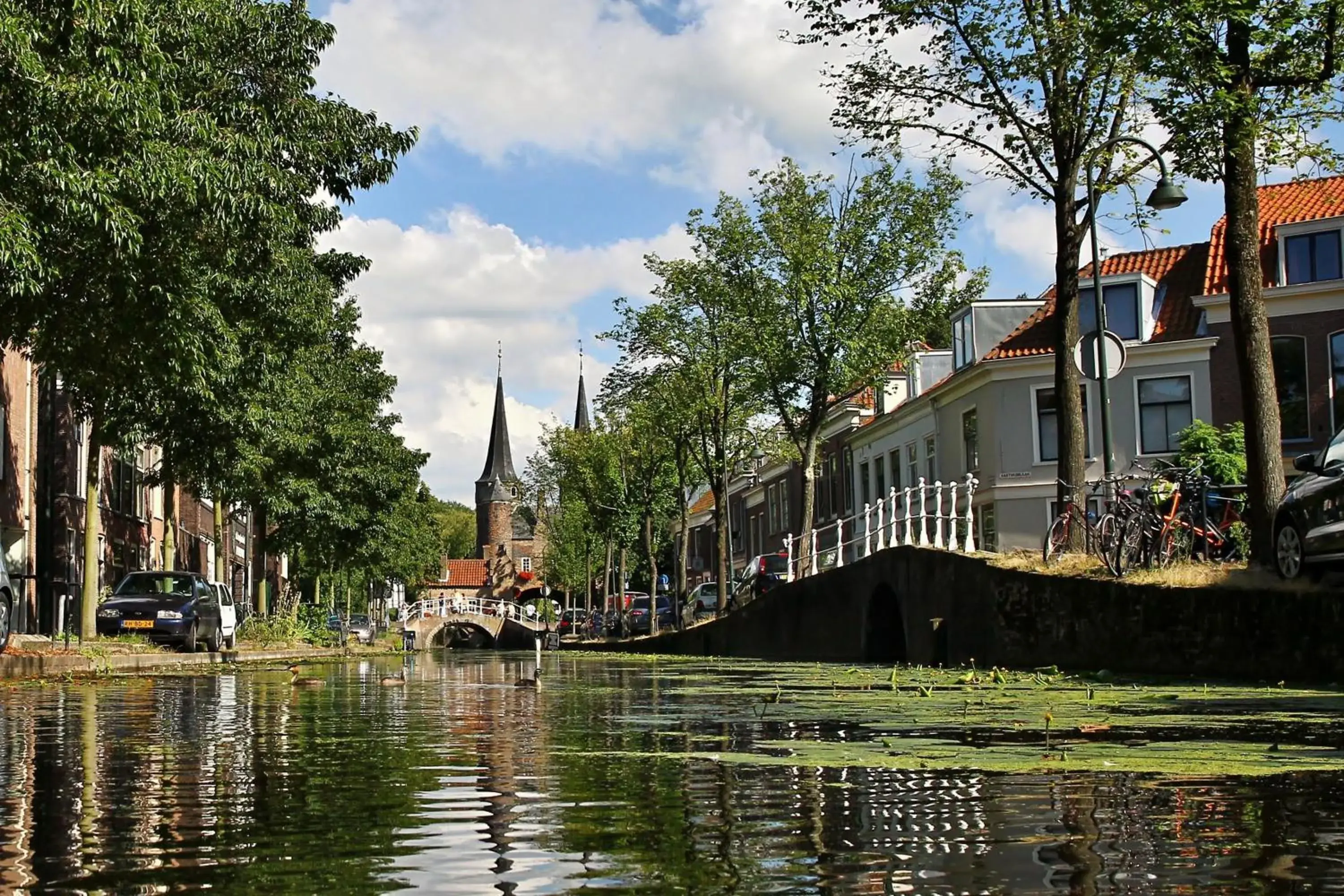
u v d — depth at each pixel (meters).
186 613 25.64
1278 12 15.16
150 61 14.04
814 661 28.31
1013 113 19.55
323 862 3.05
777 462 42.31
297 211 20.62
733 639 35.62
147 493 43.53
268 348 22.38
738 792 4.28
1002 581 19.39
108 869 2.99
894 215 33.88
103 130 13.56
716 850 3.17
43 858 3.14
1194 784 4.45
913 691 11.83
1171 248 36.56
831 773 4.82
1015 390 36.31
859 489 49.94
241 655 29.28
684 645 40.81
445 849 3.21
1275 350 32.28
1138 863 2.96
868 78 19.97
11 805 4.13
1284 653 12.90
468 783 4.64
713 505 75.62
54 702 10.77
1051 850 3.14
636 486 56.25
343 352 42.59
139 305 15.27
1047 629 17.88
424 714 8.88
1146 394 34.56
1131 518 16.98
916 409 42.66
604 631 60.75
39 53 13.27
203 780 4.82
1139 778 4.64
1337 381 31.59
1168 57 15.31
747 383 37.66
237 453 25.33
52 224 13.70
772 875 2.83
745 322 35.25
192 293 15.82
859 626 27.83
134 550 41.38
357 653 43.84
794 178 34.25
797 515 56.72
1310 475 14.37
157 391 21.50
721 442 40.66
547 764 5.29
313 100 19.97
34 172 13.20
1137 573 16.42
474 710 9.28
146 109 13.70
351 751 5.95
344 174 20.55
